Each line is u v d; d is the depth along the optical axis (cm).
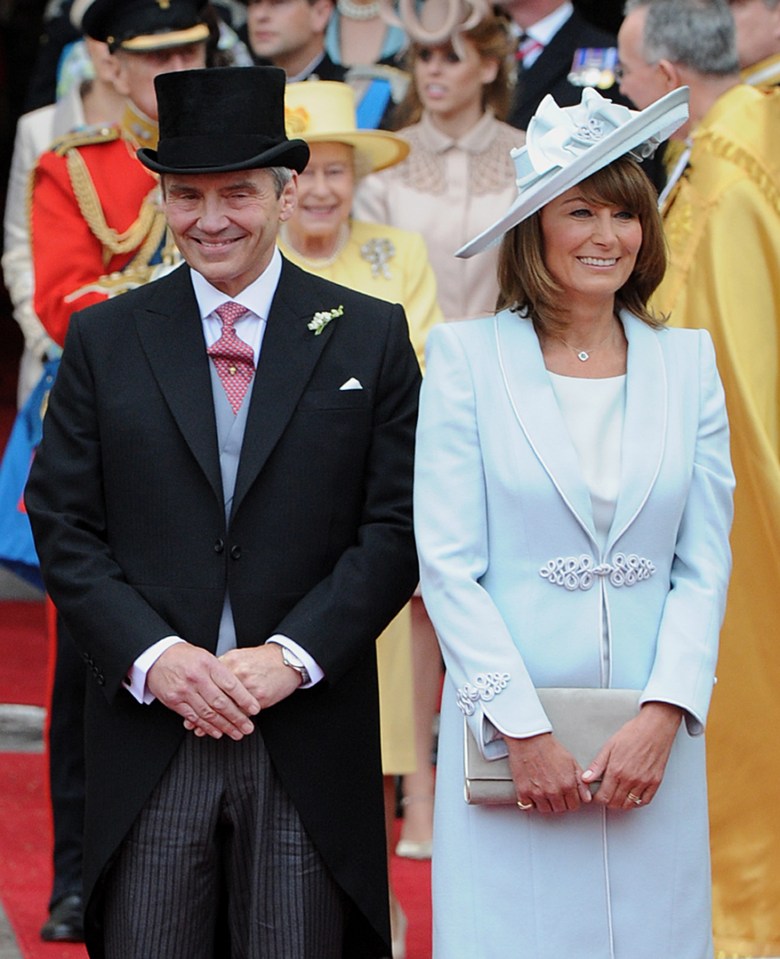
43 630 3212
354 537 1417
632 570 1358
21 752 2539
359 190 2302
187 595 1371
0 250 7575
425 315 1988
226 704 1323
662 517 1362
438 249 2277
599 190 1349
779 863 1816
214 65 1973
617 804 1316
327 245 1973
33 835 2225
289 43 2631
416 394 1436
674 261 1838
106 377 1402
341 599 1367
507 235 1405
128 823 1366
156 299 1427
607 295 1384
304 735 1375
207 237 1377
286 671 1348
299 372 1395
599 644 1350
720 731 1822
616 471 1364
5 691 2789
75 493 1397
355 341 1416
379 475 1412
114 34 1884
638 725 1317
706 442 1396
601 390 1384
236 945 1407
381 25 2709
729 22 1894
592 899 1350
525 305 1404
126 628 1349
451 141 2281
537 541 1355
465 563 1356
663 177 2070
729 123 1841
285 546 1379
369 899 1405
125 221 1889
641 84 1941
